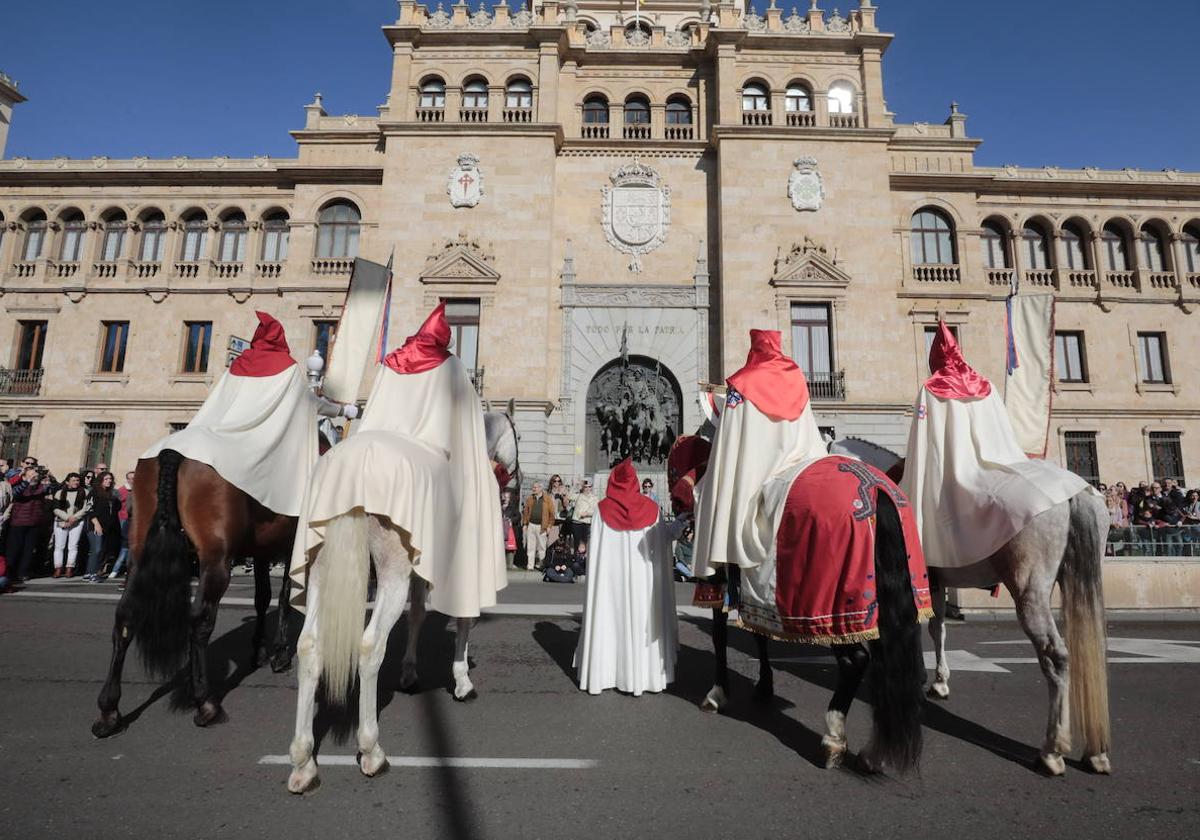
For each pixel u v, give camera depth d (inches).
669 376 987.3
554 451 951.6
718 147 1020.5
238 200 1087.6
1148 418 1027.9
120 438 1009.5
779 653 312.2
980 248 1053.8
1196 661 290.5
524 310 968.3
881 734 147.3
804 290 978.7
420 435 200.8
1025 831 135.3
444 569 179.9
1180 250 1083.9
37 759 166.7
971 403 211.6
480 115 1051.9
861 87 1068.5
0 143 1270.9
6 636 313.1
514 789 152.9
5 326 1059.9
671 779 159.9
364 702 158.4
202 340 1056.8
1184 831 135.8
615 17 1360.7
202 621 196.2
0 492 498.9
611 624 240.7
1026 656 304.7
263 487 216.2
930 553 207.2
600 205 1031.6
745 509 191.8
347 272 1042.1
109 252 1096.2
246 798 145.6
